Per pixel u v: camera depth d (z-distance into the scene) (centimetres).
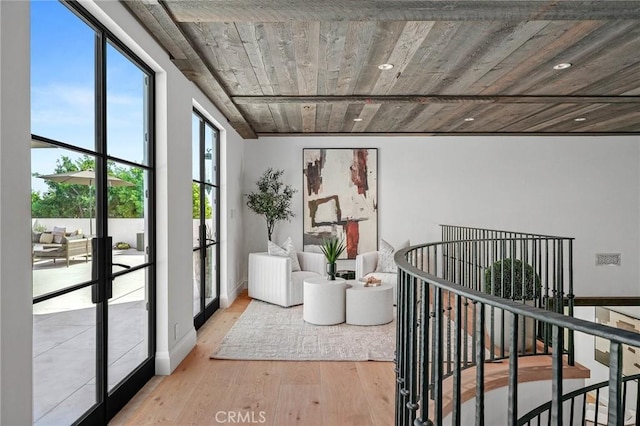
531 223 769
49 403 205
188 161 405
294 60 365
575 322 98
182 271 389
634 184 772
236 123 611
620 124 649
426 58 358
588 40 321
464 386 306
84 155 238
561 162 770
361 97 479
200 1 259
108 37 261
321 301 504
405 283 215
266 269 621
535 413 318
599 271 770
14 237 163
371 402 304
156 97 345
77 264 230
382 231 762
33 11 191
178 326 380
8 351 160
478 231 763
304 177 754
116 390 278
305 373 358
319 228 755
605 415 551
